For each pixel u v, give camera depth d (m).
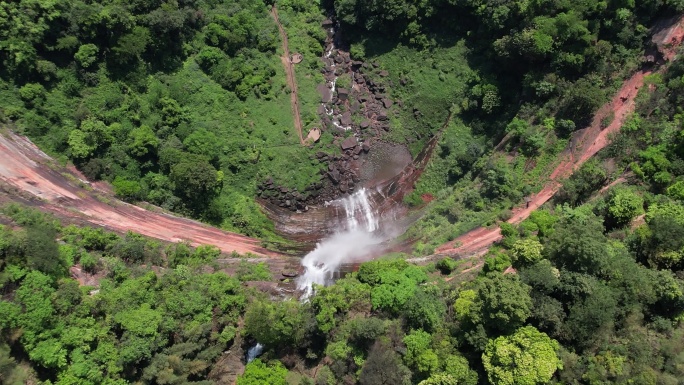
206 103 68.06
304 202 69.50
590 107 56.69
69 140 57.56
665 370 34.81
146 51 64.88
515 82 65.94
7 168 55.12
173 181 61.31
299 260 58.62
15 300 38.44
